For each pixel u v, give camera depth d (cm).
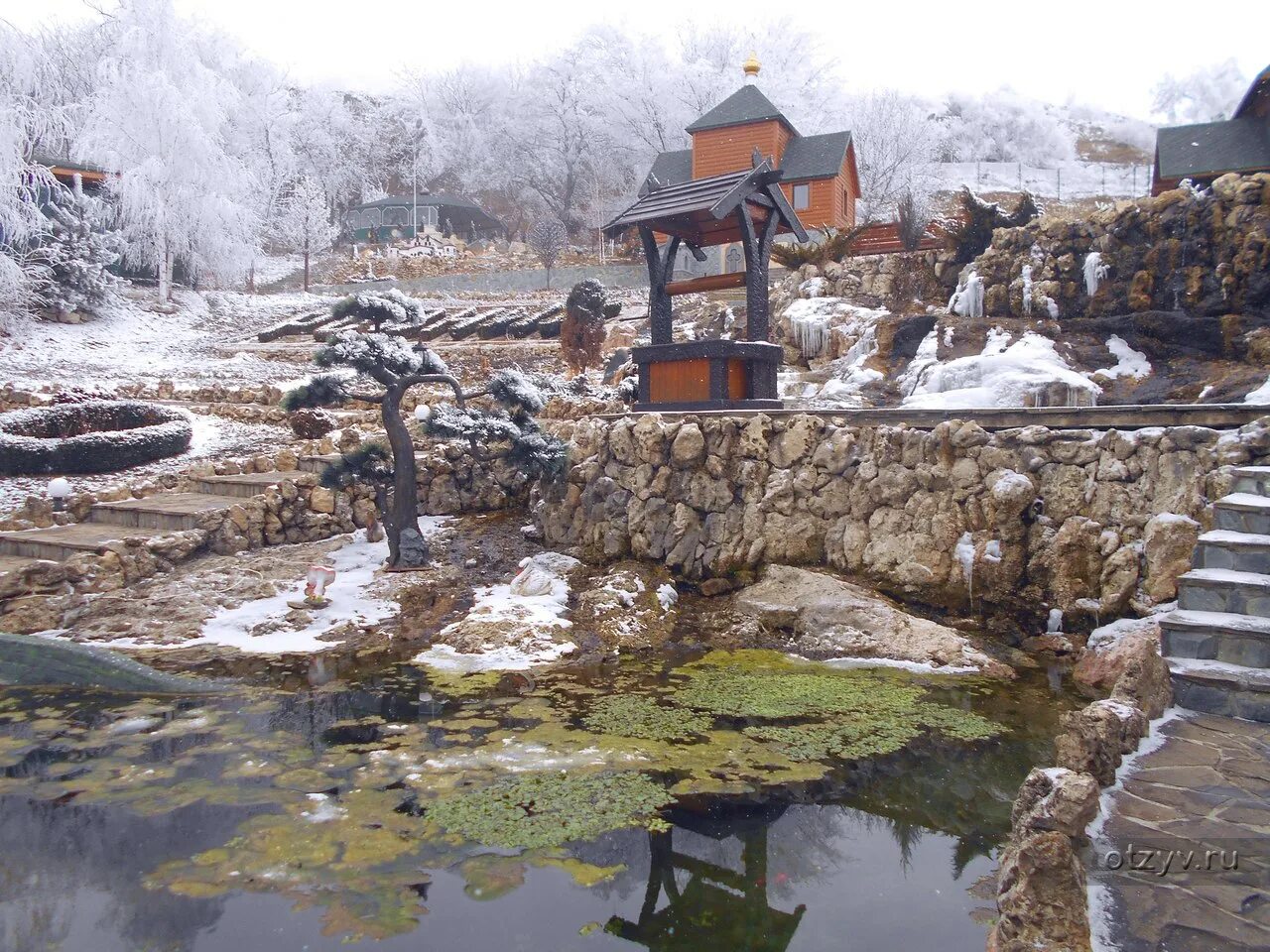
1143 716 405
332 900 346
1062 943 264
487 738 515
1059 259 1293
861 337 1391
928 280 1566
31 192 2255
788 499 796
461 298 2869
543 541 923
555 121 4988
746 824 412
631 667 655
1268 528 517
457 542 929
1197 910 270
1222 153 1952
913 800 433
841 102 4697
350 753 495
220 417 1343
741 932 328
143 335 2208
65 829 407
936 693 582
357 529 978
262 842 392
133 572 830
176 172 2712
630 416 886
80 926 328
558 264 3819
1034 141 6450
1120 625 618
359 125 5838
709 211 870
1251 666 455
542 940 322
